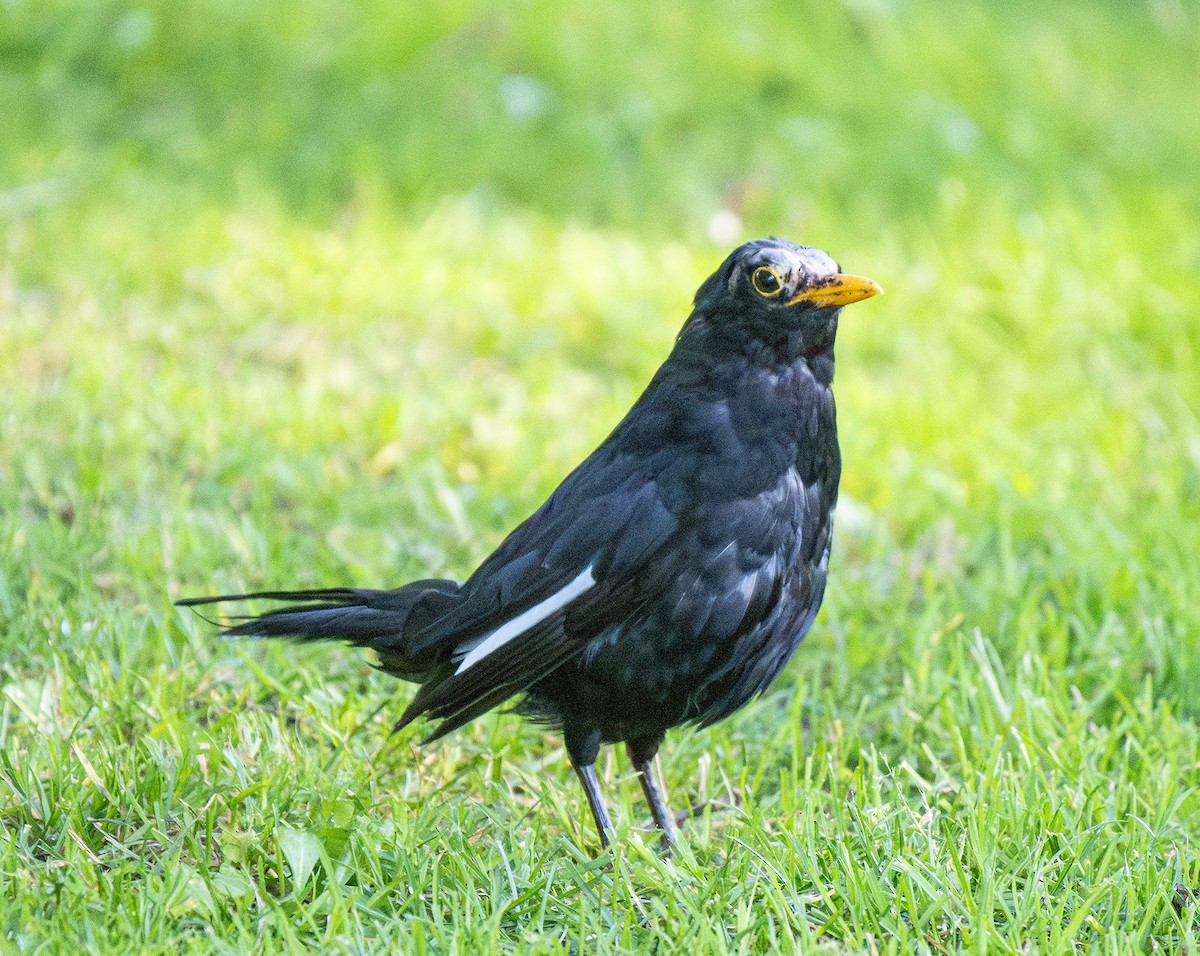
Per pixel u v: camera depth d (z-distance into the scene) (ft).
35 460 33.88
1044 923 20.79
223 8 56.70
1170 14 71.36
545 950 19.74
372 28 56.08
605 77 55.57
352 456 37.09
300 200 51.42
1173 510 35.94
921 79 58.90
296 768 24.18
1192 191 58.13
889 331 45.55
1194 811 24.77
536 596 23.18
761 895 21.66
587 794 23.82
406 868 21.40
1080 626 30.32
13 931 19.69
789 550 23.43
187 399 37.86
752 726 28.48
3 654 27.76
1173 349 45.29
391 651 24.34
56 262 44.78
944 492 36.76
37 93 54.70
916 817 23.32
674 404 23.47
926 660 28.71
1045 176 56.08
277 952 19.71
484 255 47.50
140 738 24.25
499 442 37.73
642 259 48.14
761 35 58.75
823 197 53.11
